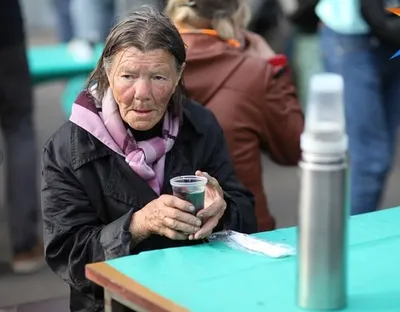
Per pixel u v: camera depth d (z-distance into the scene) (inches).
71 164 165.5
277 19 423.5
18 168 304.3
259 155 216.7
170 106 171.5
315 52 386.6
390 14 261.7
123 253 155.6
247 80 210.8
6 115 299.0
